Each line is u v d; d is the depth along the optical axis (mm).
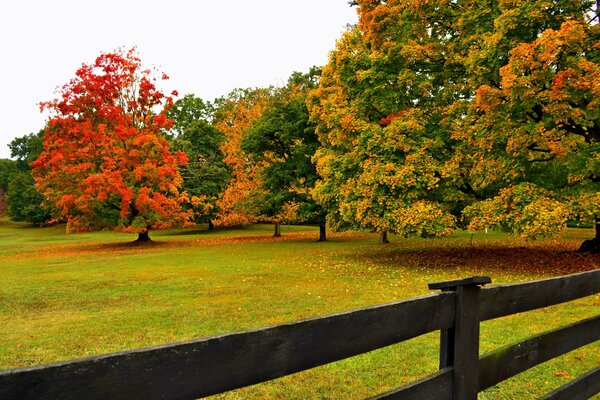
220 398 3941
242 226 45719
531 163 12211
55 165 24422
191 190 36938
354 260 14875
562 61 10430
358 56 15109
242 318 6875
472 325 1975
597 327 2959
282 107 25750
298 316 6926
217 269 13242
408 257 15406
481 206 11742
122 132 24547
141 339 5855
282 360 1367
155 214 27109
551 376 4340
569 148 11148
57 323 6883
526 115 12539
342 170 14883
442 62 14734
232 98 46219
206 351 1199
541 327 5961
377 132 13383
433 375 1815
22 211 55281
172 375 1135
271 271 12453
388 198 12914
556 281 2564
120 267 14633
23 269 14891
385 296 8461
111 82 25438
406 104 15031
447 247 19391
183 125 50719
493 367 2096
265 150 26984
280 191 26531
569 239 23062
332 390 4117
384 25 15289
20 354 5312
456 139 13133
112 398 1035
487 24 12820
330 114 15523
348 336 1544
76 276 12570
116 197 26781
